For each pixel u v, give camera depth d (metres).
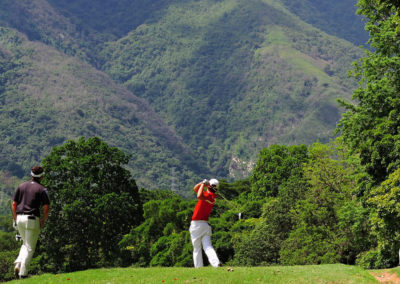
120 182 56.16
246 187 92.69
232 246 49.53
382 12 31.77
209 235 14.32
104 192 53.03
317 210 39.97
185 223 55.50
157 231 55.09
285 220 45.88
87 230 50.97
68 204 49.31
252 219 56.09
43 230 49.50
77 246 51.47
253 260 45.09
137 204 54.81
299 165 69.56
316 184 41.53
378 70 30.44
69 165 52.53
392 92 28.78
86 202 51.50
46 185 50.91
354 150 30.22
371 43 32.59
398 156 25.94
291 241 40.88
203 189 14.27
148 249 53.56
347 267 16.41
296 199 45.81
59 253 50.50
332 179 41.22
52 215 50.50
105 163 54.56
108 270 15.45
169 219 55.31
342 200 39.50
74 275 14.23
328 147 45.94
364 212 30.84
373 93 28.81
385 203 23.27
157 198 77.81
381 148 26.36
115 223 51.78
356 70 32.88
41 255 49.81
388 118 27.34
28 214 12.41
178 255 49.91
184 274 13.07
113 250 52.50
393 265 29.97
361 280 13.36
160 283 12.02
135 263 54.19
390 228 25.08
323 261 37.28
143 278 12.89
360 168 30.27
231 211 63.38
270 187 69.94
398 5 25.92
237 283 12.02
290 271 14.30
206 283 11.91
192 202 57.94
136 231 53.59
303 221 40.59
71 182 52.66
